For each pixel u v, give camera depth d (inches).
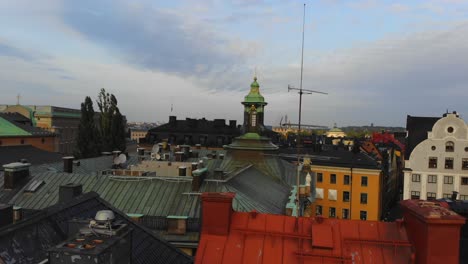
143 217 991.6
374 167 2775.6
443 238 490.6
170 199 1085.1
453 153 2524.6
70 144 5022.1
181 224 951.6
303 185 1572.3
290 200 1263.5
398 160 4429.1
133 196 1101.7
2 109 4576.8
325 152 3112.7
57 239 564.1
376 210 2770.7
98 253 418.9
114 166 1611.7
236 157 1724.9
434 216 494.0
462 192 2518.5
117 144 2984.7
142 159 1838.1
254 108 1787.6
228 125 4128.9
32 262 500.7
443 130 2536.9
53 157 2405.3
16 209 958.4
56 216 605.0
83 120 2834.6
